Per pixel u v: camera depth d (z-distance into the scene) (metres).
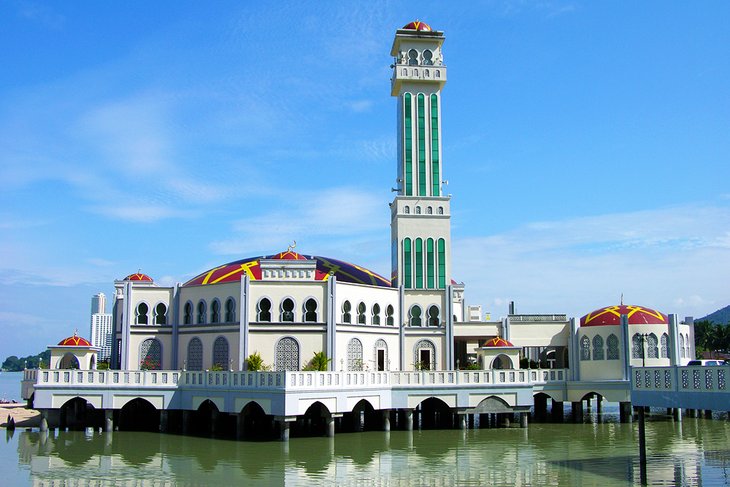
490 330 73.62
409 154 77.00
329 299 64.31
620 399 65.62
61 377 58.88
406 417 59.75
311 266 65.81
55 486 37.81
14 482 38.78
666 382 39.62
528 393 61.88
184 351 67.69
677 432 58.97
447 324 72.31
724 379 36.03
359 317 67.88
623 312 68.94
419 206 75.62
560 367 77.25
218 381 56.16
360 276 74.25
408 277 73.94
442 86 78.56
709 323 136.38
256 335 63.59
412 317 72.56
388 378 60.00
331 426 54.25
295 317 64.06
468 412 60.69
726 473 39.81
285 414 50.50
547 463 43.50
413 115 77.75
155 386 58.53
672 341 67.38
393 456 46.28
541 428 62.38
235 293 64.56
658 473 39.97
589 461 44.19
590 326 69.06
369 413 67.00
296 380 51.53
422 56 78.44
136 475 40.34
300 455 46.62
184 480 38.88
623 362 66.75
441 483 37.84
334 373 54.38
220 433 57.50
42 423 58.12
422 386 60.16
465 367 75.12
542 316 73.75
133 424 64.31
